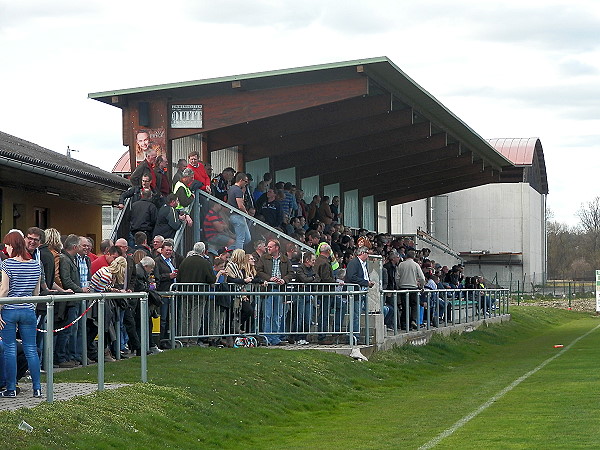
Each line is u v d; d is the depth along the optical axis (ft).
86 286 49.98
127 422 35.70
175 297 56.80
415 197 150.92
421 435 38.63
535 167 256.93
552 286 259.19
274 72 74.49
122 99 79.05
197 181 70.08
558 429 38.52
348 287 64.59
